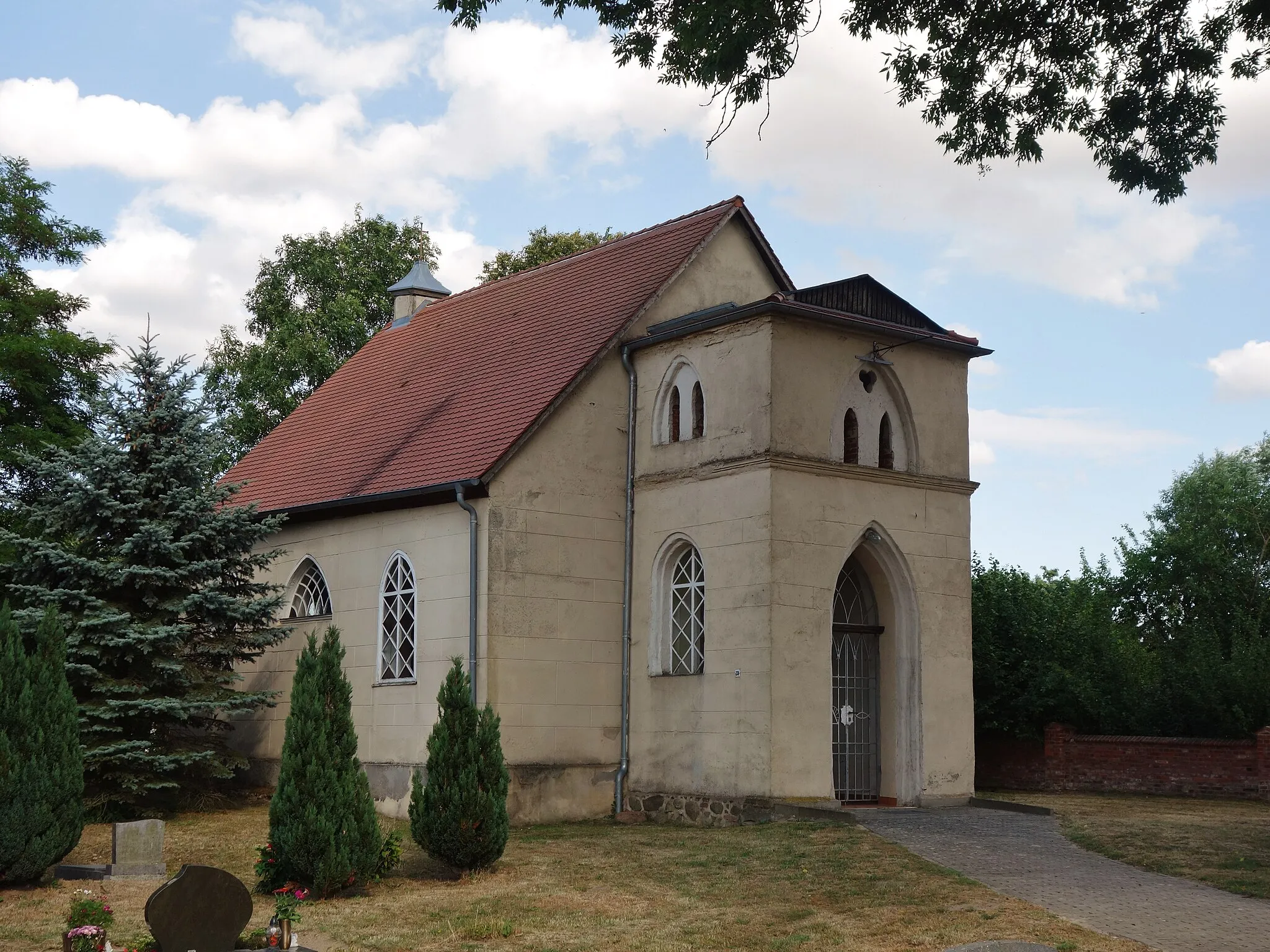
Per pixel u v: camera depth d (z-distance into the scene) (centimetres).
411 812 1667
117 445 2212
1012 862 1589
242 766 2277
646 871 1638
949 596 2262
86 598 2095
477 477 2172
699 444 2206
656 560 2258
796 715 2036
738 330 2155
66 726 1627
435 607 2280
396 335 3325
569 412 2289
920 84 1716
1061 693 2608
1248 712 2447
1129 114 1675
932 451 2281
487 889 1541
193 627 2206
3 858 1528
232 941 1224
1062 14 1653
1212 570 4169
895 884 1466
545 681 2205
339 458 2736
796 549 2072
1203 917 1299
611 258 2766
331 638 1602
